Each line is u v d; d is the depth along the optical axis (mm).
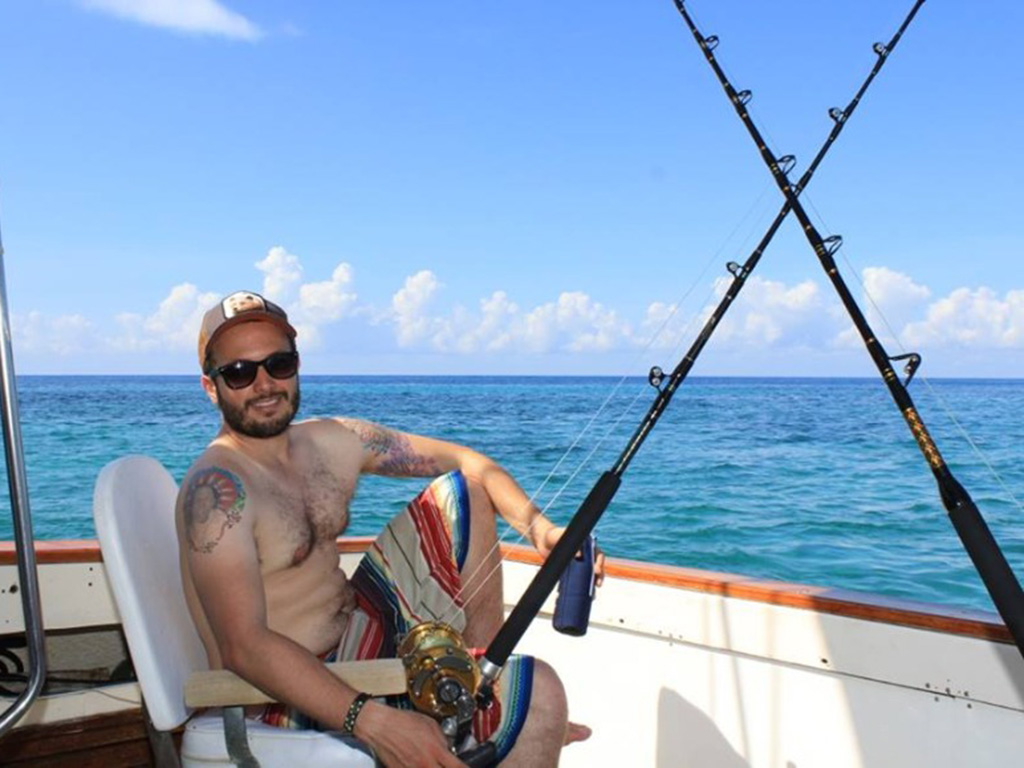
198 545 1770
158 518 1944
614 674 2486
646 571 2441
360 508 10430
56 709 2658
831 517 10438
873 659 2072
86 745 2570
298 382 1993
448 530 2113
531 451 18812
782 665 2207
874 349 1769
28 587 1523
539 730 1908
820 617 2146
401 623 2043
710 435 22031
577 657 2559
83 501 12539
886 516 10469
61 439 22688
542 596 1798
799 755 2174
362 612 2070
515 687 1924
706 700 2322
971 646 1950
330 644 2010
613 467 1848
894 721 2051
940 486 1642
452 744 1724
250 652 1679
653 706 2412
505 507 2234
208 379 1972
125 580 1689
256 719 1842
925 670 2006
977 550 1583
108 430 25250
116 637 2748
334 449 2135
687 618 2355
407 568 2098
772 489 12719
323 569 2020
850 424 26375
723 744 2289
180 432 24672
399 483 11914
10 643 2604
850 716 2107
